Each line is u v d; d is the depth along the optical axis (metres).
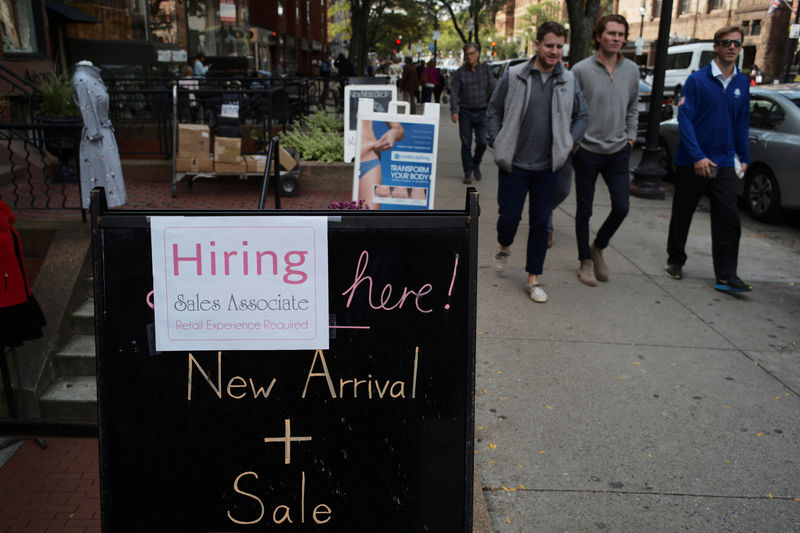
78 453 3.81
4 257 3.56
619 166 5.55
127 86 11.28
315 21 47.97
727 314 5.30
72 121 7.52
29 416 4.13
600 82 5.34
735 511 3.02
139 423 1.93
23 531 3.14
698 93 5.46
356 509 2.01
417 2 48.66
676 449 3.49
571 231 7.66
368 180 5.29
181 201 7.36
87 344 4.48
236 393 1.94
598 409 3.87
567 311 5.28
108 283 1.87
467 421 1.99
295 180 7.77
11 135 5.64
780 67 37.25
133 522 1.96
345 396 1.97
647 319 5.17
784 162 8.14
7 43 9.20
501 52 89.00
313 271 1.91
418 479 2.01
